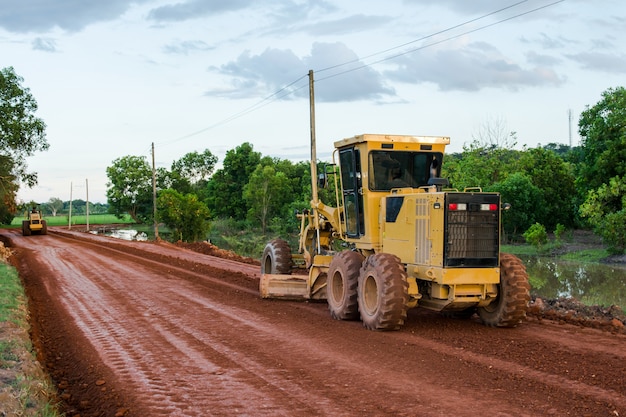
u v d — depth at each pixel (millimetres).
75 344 10297
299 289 14539
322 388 7383
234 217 103062
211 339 10328
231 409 6703
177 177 115312
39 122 55500
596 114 45938
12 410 6172
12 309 12156
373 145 11852
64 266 24703
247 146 105000
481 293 10438
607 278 27688
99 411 6973
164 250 35219
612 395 6898
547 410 6457
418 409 6539
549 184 54938
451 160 56156
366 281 10953
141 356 9281
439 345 9500
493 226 10438
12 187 55812
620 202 40812
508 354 8859
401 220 11203
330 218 14336
